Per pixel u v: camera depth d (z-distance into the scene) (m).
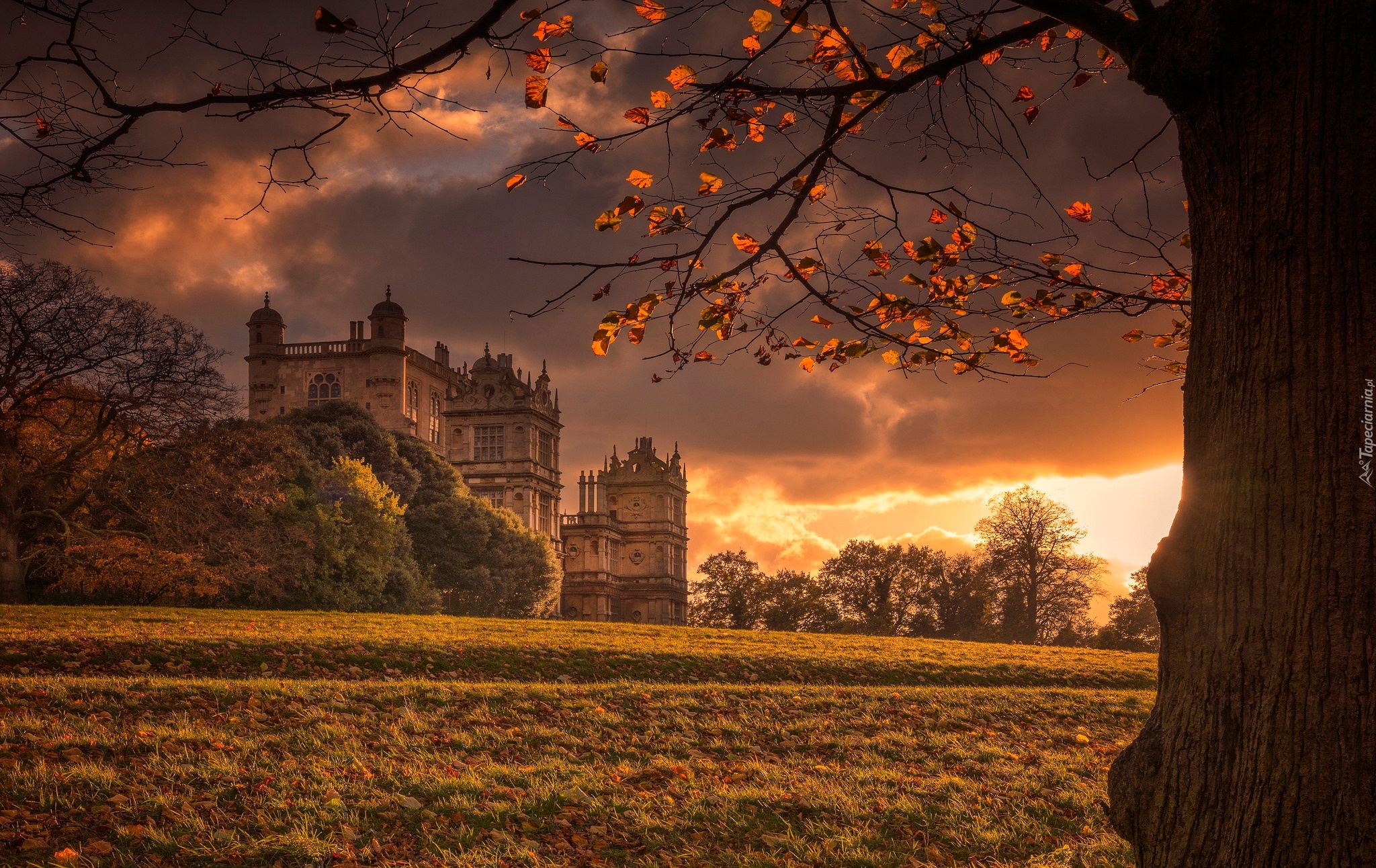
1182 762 4.04
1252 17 3.94
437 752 12.57
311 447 66.25
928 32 6.23
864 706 16.84
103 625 26.16
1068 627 76.38
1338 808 3.58
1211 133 4.14
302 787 10.58
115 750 11.55
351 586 54.34
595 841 9.62
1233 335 4.05
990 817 10.66
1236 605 3.92
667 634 34.19
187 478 44.16
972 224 6.64
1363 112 3.83
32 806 9.55
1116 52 4.66
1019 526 75.38
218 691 15.12
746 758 13.19
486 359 99.44
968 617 92.81
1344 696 3.63
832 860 9.26
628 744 13.59
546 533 101.38
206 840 9.04
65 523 42.31
